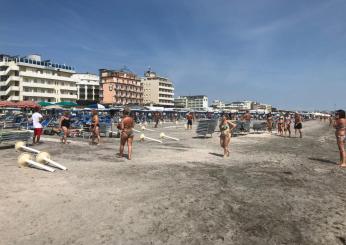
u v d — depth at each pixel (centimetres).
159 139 2062
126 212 586
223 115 1345
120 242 461
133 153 1347
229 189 775
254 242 474
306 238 493
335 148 1880
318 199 710
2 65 8650
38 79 9325
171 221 548
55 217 550
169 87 15762
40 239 464
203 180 864
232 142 2014
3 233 481
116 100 12625
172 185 796
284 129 2947
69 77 10319
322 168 1120
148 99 14825
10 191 695
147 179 855
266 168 1080
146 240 471
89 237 475
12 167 952
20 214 559
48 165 996
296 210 627
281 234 507
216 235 495
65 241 460
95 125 1622
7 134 1335
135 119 4688
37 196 664
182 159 1221
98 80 12356
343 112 1176
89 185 769
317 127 5297
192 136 2341
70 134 2025
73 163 1055
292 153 1530
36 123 1575
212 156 1330
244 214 595
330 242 480
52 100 9706
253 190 772
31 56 9500
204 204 647
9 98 8762
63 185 760
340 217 592
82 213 573
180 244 461
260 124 3045
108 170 959
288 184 849
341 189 811
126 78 13138
